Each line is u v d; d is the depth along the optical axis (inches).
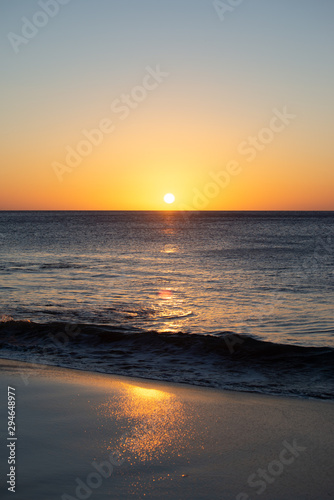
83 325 452.8
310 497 143.5
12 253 1550.2
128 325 526.3
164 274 1020.5
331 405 239.8
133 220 6973.4
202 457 171.5
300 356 346.6
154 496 142.1
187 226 4645.7
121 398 245.4
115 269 1108.5
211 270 1100.5
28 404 232.1
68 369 315.0
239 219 7549.2
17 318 555.2
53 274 998.4
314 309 632.4
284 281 914.7
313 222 5802.2
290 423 210.1
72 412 220.7
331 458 171.3
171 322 547.5
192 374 311.3
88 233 3112.7
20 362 335.9
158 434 194.1
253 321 557.3
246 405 238.1
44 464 163.6
